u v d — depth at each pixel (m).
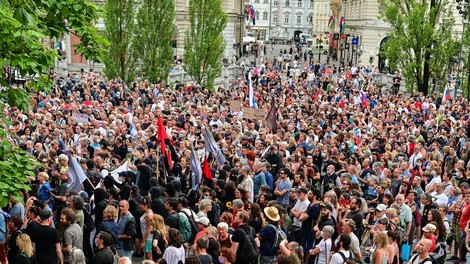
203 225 14.00
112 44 41.38
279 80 58.31
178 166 20.20
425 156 23.36
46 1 11.34
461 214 17.41
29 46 11.22
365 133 27.67
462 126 30.28
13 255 12.65
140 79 43.91
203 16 47.00
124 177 17.28
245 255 13.01
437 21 49.00
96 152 20.05
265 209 14.40
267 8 176.75
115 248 13.22
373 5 80.88
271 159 21.52
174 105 34.00
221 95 40.94
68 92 36.19
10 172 11.13
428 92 49.56
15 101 11.98
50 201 16.09
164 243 13.45
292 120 29.77
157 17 42.78
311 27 180.38
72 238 13.16
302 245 15.69
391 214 14.92
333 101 44.06
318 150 21.91
